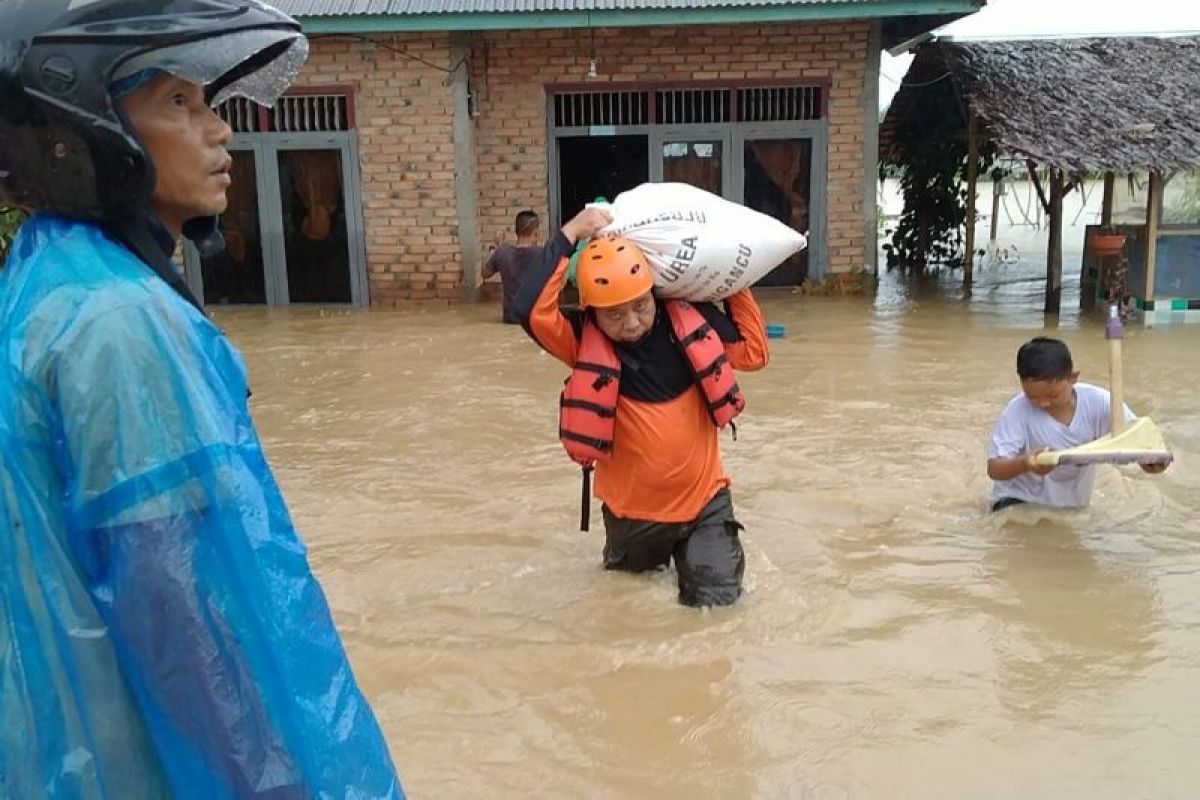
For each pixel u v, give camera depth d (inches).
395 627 169.3
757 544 199.9
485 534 208.7
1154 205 430.9
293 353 402.9
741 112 521.3
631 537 177.5
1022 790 124.1
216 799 56.9
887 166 671.8
